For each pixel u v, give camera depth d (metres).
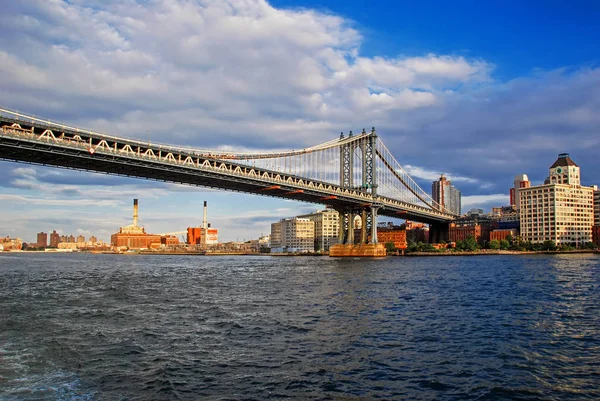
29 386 22.75
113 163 108.00
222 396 21.84
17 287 72.75
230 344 31.56
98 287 72.38
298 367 26.36
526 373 25.80
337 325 38.19
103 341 32.25
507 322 39.97
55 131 96.31
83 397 21.39
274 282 79.62
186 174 123.25
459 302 52.16
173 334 34.69
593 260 167.38
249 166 141.12
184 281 84.00
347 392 22.59
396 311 45.59
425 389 23.19
